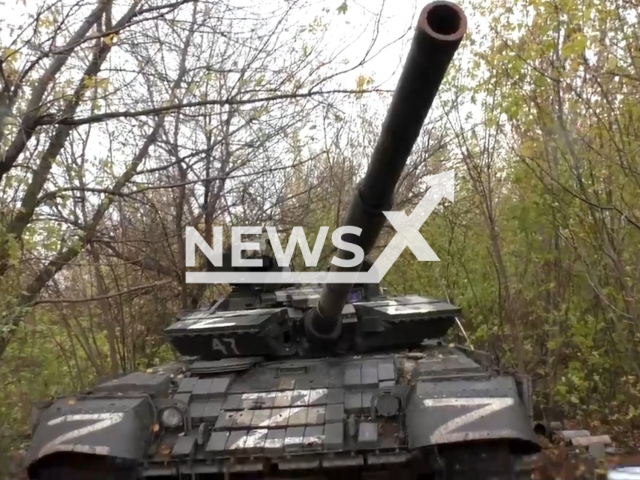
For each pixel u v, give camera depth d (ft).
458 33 15.08
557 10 35.78
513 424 21.50
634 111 36.58
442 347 32.50
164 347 59.52
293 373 29.12
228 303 36.81
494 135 47.39
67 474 22.88
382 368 27.91
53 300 35.86
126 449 22.68
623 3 35.55
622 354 43.98
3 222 34.83
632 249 40.73
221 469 23.18
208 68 41.37
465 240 55.62
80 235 44.34
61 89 34.50
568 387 45.60
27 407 49.29
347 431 24.31
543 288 47.29
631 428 43.78
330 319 29.35
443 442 21.16
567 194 41.19
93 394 25.95
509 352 51.49
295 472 23.29
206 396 27.12
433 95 16.92
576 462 24.08
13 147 33.65
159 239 51.93
